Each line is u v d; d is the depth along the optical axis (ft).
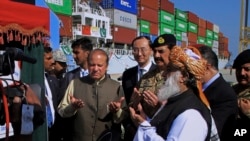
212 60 8.99
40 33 10.58
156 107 6.87
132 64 143.02
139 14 153.69
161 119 6.28
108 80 11.02
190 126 5.76
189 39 202.18
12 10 9.25
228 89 8.90
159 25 170.91
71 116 10.49
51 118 12.53
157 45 10.53
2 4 8.87
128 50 140.46
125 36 142.31
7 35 9.15
